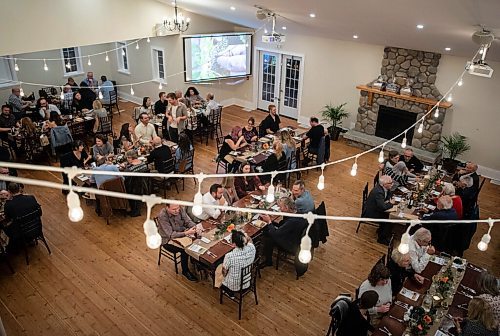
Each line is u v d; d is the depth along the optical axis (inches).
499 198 344.8
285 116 518.3
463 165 350.6
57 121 373.1
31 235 247.6
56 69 517.7
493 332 151.6
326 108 468.8
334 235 286.8
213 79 493.7
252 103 541.0
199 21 474.0
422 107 391.9
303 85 481.1
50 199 318.7
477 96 366.0
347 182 360.5
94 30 374.9
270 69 510.3
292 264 256.7
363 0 206.1
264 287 237.0
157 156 309.0
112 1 379.9
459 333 161.3
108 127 425.7
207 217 243.6
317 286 239.1
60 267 246.8
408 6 195.9
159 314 215.2
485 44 219.1
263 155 337.1
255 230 233.6
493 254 273.9
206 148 422.6
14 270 243.6
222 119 502.6
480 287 174.6
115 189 278.1
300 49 467.8
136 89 552.7
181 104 396.8
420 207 261.0
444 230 239.1
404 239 140.6
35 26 334.3
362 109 432.8
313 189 346.3
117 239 274.5
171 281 238.5
